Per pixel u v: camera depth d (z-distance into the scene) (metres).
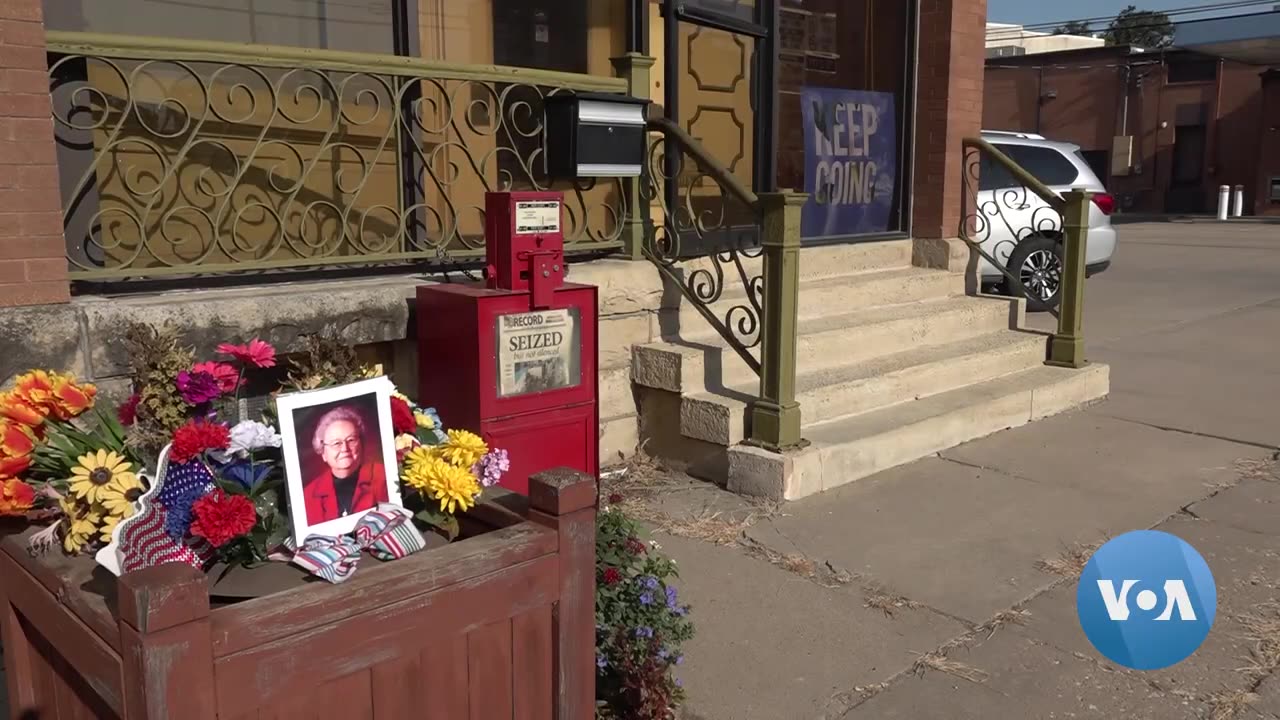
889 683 3.15
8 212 3.10
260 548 2.14
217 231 3.75
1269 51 24.70
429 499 2.39
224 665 1.72
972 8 7.02
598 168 4.71
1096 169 31.42
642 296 5.12
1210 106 29.16
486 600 2.08
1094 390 6.60
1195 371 7.52
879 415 5.42
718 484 4.83
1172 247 18.00
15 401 2.22
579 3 5.40
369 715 1.94
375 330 3.89
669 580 3.82
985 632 3.48
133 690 1.66
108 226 3.84
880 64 7.18
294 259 3.92
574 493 2.20
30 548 2.10
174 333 2.60
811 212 6.78
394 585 1.93
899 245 7.12
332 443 2.17
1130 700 3.07
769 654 3.31
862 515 4.49
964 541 4.23
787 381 4.66
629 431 5.10
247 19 4.23
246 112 4.20
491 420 3.61
